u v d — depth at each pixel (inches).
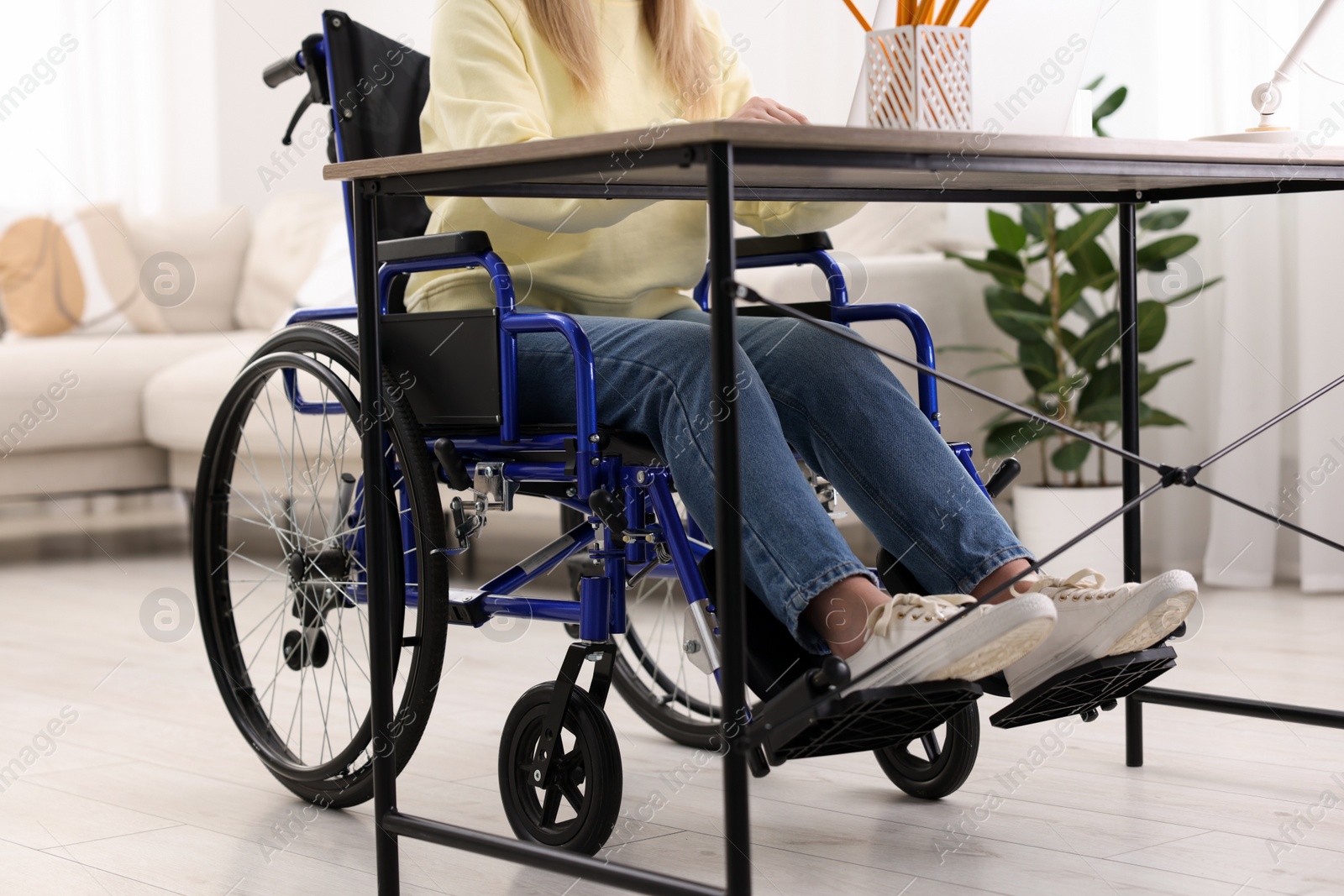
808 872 48.5
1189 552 114.3
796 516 44.5
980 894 45.9
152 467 140.6
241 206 173.6
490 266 50.1
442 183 44.9
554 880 49.1
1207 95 110.0
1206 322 112.0
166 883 49.1
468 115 54.2
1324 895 45.2
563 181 48.3
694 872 48.9
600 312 60.1
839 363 50.1
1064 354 113.1
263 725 62.7
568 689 49.6
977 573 47.4
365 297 48.9
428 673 52.0
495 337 50.1
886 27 49.0
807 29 129.9
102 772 63.9
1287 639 87.0
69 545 145.2
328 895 48.0
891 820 54.4
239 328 166.6
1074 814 54.4
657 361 47.6
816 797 58.1
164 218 166.7
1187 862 48.5
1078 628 45.7
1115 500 105.1
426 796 58.9
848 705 40.1
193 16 179.8
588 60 59.1
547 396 52.2
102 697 79.0
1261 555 107.5
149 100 182.7
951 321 116.0
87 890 48.4
